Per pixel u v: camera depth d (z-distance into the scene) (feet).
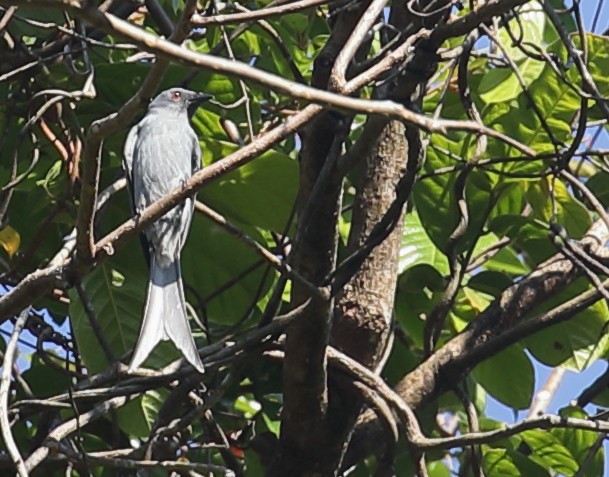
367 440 33.86
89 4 17.31
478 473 34.14
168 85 36.88
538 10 34.50
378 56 28.89
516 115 35.27
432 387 34.27
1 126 34.71
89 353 34.04
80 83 34.91
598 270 34.04
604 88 35.24
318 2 22.30
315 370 29.35
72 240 30.14
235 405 41.42
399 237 33.09
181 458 34.55
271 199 33.27
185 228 31.86
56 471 35.14
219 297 35.83
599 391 37.81
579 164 39.63
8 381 27.53
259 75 17.97
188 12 19.47
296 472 31.04
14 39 34.55
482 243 38.68
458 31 26.08
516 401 37.14
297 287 29.35
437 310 33.96
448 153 34.53
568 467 36.50
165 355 34.68
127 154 34.27
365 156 27.12
